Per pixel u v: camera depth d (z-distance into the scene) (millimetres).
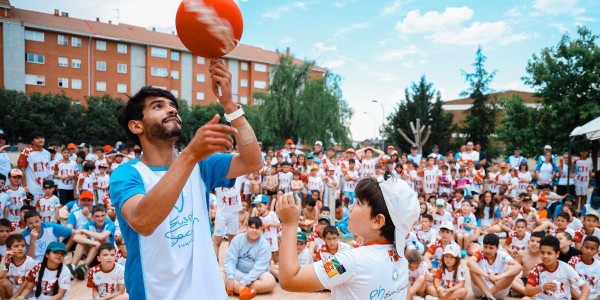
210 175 1942
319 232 7309
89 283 5512
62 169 10438
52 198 8539
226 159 1947
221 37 1608
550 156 13148
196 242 1762
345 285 1859
